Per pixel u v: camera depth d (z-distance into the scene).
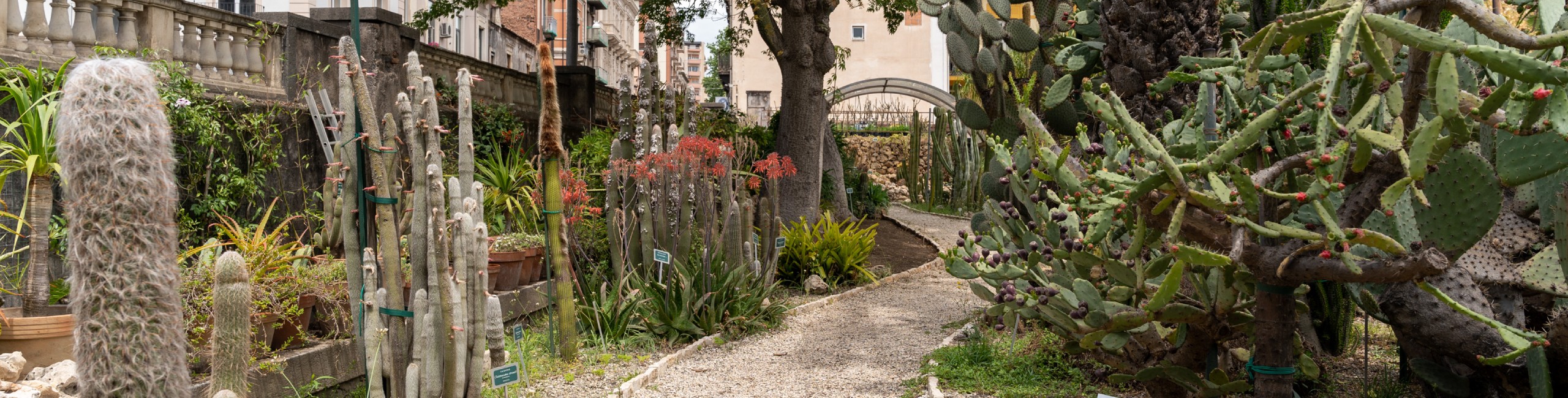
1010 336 6.46
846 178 16.75
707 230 7.01
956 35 7.49
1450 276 3.59
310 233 6.85
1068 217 3.93
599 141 9.53
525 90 11.91
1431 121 2.49
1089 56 6.38
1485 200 3.11
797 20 11.63
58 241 4.74
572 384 5.43
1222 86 3.67
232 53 6.78
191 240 5.66
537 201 7.25
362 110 3.68
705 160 7.47
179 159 5.62
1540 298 4.23
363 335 3.77
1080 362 5.52
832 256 9.61
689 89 9.29
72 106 2.02
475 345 3.68
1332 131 3.26
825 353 6.50
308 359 4.39
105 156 2.01
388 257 3.70
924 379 5.50
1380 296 3.79
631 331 6.60
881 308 8.51
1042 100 7.09
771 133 14.16
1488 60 2.42
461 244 3.59
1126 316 3.73
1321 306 5.13
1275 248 3.23
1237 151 2.81
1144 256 4.37
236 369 2.31
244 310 2.33
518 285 6.64
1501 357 2.70
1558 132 2.62
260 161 6.29
